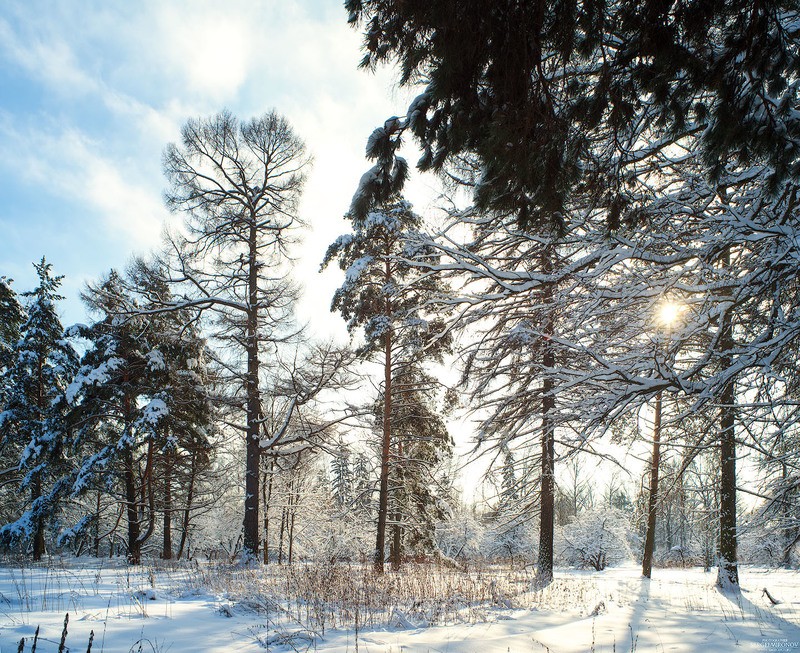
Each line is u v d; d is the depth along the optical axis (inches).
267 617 282.7
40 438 727.1
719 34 132.1
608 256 188.7
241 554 688.4
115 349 753.6
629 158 173.6
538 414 222.7
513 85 122.6
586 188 161.3
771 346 174.4
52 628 225.1
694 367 180.1
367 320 636.7
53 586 351.3
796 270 170.7
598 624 314.2
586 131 135.6
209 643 223.1
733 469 532.7
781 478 293.9
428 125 140.1
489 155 132.6
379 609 330.6
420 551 914.1
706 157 145.6
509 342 238.7
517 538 1307.8
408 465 751.7
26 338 864.3
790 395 222.1
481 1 109.6
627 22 115.9
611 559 1186.6
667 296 191.2
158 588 370.6
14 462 971.3
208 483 1034.1
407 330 573.6
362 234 611.5
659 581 679.7
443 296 217.2
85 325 765.3
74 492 694.5
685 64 121.2
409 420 716.7
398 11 122.3
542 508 583.5
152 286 715.4
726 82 124.2
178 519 1049.5
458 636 257.8
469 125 135.6
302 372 713.0
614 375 185.6
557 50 119.6
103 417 770.8
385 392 663.8
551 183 136.1
